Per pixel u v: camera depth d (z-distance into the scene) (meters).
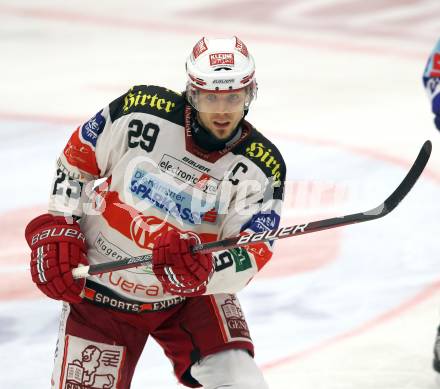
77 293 8.02
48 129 22.84
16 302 13.31
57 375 8.24
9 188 18.55
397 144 22.30
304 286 14.09
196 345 8.38
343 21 35.59
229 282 7.98
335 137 22.81
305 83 28.22
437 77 10.84
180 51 32.28
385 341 12.24
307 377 11.30
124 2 38.00
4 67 29.59
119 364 8.30
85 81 28.19
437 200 18.14
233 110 7.60
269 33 34.44
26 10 36.59
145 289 8.27
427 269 14.76
